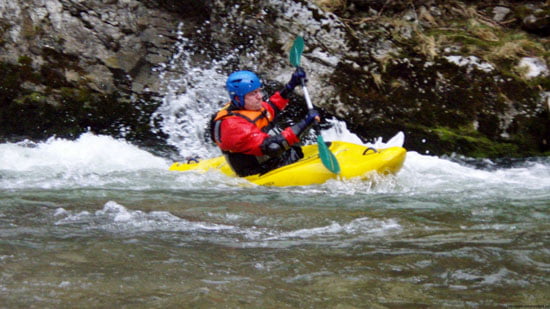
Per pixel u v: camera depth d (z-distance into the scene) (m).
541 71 8.54
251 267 3.24
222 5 8.88
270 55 8.76
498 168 7.46
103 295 2.81
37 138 8.71
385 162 5.85
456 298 2.83
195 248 3.59
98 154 7.87
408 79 8.45
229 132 6.11
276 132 8.57
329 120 8.53
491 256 3.41
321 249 3.58
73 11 8.74
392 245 3.66
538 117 8.14
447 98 8.32
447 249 3.55
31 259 3.32
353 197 5.28
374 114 8.37
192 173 6.55
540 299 2.81
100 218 4.33
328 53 8.68
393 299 2.82
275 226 4.16
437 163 7.40
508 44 8.87
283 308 2.69
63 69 8.66
